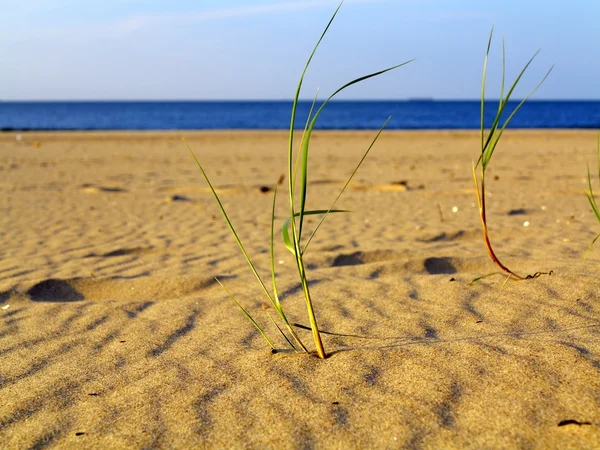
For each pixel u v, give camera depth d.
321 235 4.38
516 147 13.66
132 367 1.96
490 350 1.84
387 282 2.81
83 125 39.72
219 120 49.84
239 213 5.56
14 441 1.52
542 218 4.80
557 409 1.49
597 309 2.23
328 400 1.63
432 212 5.36
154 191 7.14
